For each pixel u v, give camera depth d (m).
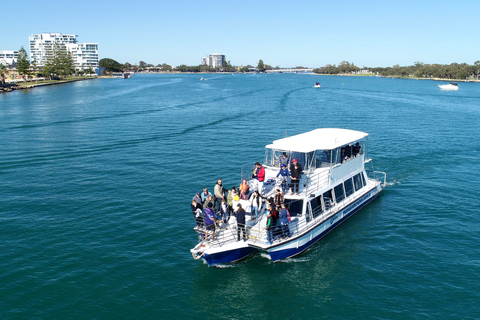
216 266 23.78
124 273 22.81
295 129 68.81
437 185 38.59
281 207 24.34
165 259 24.45
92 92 153.50
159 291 21.27
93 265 23.55
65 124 72.00
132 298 20.59
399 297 20.98
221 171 42.47
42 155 48.50
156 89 176.12
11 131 64.44
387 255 25.39
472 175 41.78
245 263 24.45
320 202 27.78
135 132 64.19
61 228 28.34
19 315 19.09
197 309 19.97
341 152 30.39
